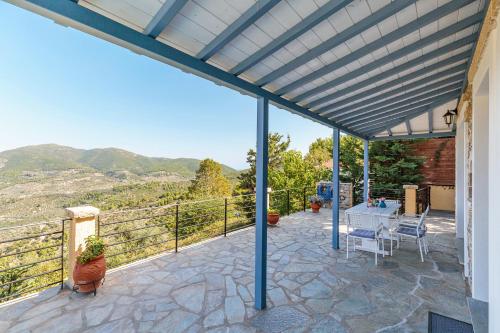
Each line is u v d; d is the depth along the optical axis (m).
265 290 2.76
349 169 10.85
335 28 2.10
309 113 3.93
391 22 2.15
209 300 2.91
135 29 1.77
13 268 2.89
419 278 3.42
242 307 2.76
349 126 5.40
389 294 2.99
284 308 2.73
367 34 2.26
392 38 2.25
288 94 3.28
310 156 21.03
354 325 2.40
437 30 2.38
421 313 2.58
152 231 9.89
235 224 8.63
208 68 2.25
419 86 3.82
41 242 7.35
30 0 1.32
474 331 2.17
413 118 5.61
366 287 3.17
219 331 2.35
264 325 2.43
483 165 2.70
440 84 3.75
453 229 6.07
